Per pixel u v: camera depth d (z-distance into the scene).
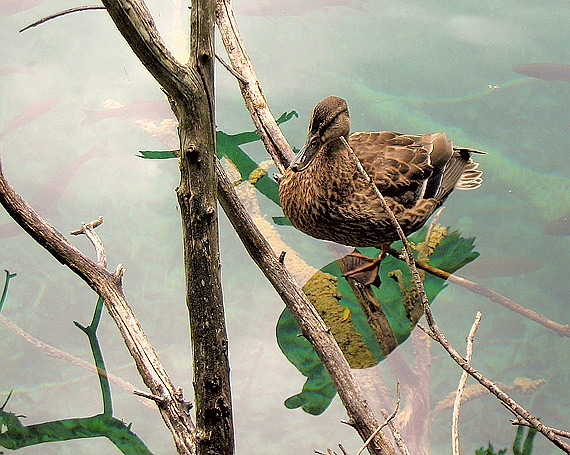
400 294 4.48
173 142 5.48
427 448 3.64
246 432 3.73
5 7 6.43
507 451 3.68
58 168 5.19
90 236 4.15
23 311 4.30
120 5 2.09
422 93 5.95
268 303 4.48
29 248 4.77
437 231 4.95
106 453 3.63
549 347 4.24
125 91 5.89
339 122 4.22
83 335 4.20
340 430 3.76
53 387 3.97
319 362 4.14
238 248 4.87
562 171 5.37
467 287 4.45
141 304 4.40
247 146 5.50
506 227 4.98
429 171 4.57
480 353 4.19
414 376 3.96
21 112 5.57
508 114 5.80
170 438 3.74
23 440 3.68
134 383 3.95
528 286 4.57
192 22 2.33
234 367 4.08
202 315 2.70
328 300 4.42
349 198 4.34
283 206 4.65
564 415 3.84
